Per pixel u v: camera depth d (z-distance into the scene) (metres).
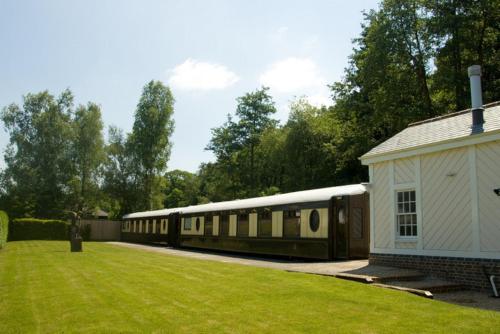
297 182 39.00
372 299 9.52
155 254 23.12
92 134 56.94
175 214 35.81
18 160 53.44
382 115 32.12
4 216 31.31
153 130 56.72
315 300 9.48
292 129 39.31
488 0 27.27
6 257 20.75
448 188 12.96
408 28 30.05
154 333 7.14
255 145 58.09
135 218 46.44
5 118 55.06
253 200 25.33
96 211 59.59
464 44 29.09
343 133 38.81
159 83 58.09
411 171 14.26
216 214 28.75
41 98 56.44
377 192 15.54
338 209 18.44
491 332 7.16
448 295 11.28
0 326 7.59
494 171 11.72
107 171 56.97
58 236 46.66
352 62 39.66
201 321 7.85
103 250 27.06
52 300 9.70
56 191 54.22
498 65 28.94
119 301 9.51
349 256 17.72
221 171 60.88
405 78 30.72
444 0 28.80
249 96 59.00
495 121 12.27
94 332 7.18
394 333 7.11
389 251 14.80
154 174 57.47
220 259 21.48
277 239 21.84
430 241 13.40
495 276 11.48
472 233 12.16
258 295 10.03
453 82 27.80
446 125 14.24
